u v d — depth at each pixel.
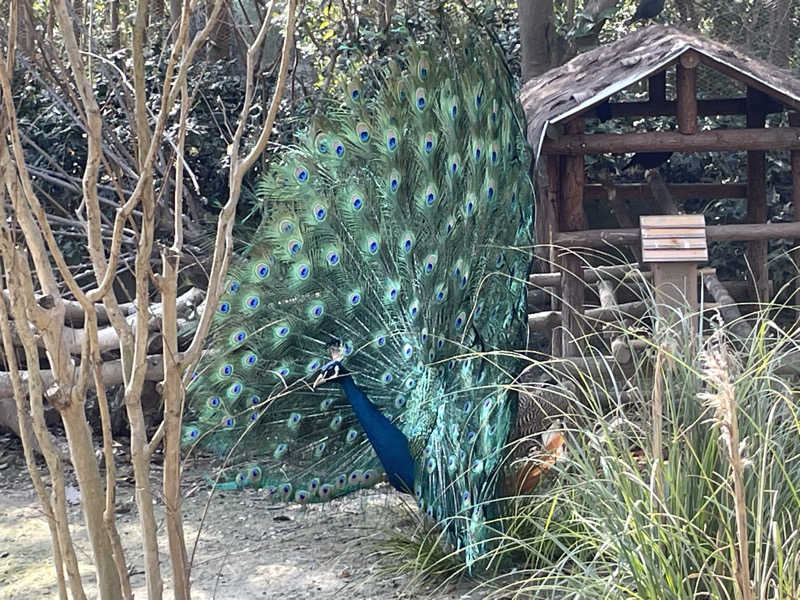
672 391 4.01
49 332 2.86
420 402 5.18
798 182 7.62
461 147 5.09
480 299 5.12
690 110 6.87
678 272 5.80
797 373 5.25
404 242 5.10
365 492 6.25
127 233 8.50
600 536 3.69
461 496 4.73
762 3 12.86
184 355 3.02
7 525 5.91
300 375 5.49
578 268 7.09
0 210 2.69
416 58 5.27
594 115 8.73
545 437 5.11
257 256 5.42
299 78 9.60
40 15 7.88
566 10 13.98
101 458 6.91
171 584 5.00
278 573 5.11
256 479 5.52
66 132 9.07
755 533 3.45
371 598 4.73
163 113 2.72
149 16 9.45
